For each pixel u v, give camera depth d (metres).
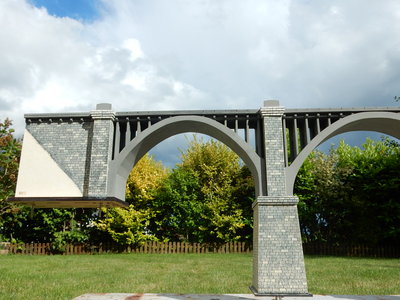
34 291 7.44
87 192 8.81
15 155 17.61
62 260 14.38
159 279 9.39
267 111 8.91
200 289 8.02
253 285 8.16
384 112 8.88
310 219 19.45
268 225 8.07
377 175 17.72
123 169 9.41
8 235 19.47
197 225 19.98
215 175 21.03
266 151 8.68
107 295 6.57
